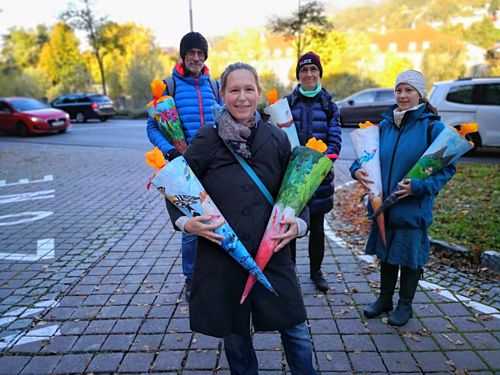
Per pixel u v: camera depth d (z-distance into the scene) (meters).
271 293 1.99
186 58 3.10
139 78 29.52
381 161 2.91
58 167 9.93
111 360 2.75
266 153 1.98
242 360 2.17
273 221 1.96
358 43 32.84
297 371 2.20
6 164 10.47
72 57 45.75
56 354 2.82
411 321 3.11
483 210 5.36
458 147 2.62
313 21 24.89
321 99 3.31
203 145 1.96
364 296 3.51
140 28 41.88
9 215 6.16
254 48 38.31
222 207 1.96
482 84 9.70
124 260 4.36
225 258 1.97
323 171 2.04
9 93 38.31
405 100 2.80
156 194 7.18
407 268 2.98
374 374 2.57
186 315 3.26
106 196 7.14
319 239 3.51
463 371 2.57
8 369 2.68
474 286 3.60
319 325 3.10
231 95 1.89
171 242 4.85
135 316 3.27
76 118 22.69
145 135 15.98
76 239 5.04
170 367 2.67
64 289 3.74
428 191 2.64
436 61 31.70
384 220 2.88
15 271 4.15
